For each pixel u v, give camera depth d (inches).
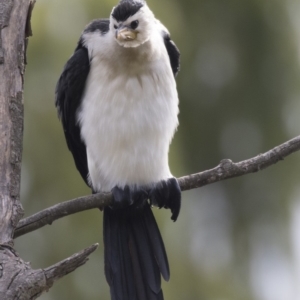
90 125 338.0
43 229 432.1
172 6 500.7
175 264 467.8
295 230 521.7
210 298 485.7
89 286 437.7
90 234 428.8
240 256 518.3
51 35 427.5
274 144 515.2
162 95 335.9
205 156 518.6
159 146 338.3
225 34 520.4
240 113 521.3
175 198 335.9
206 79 520.4
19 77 304.2
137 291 340.5
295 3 522.0
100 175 344.2
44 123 427.2
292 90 518.0
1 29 304.2
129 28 327.3
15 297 264.8
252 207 524.1
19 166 297.1
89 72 338.6
